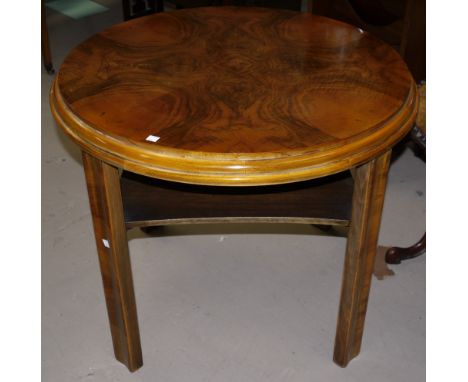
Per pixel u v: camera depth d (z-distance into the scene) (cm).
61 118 122
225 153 106
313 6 231
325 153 108
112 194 127
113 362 160
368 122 115
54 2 355
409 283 183
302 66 136
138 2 307
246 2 275
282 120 116
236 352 162
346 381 155
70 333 167
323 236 200
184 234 200
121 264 137
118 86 127
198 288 181
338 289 181
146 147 108
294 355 161
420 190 220
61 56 300
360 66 136
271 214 138
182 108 120
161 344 164
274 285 182
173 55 140
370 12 220
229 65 136
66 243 197
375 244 140
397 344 165
